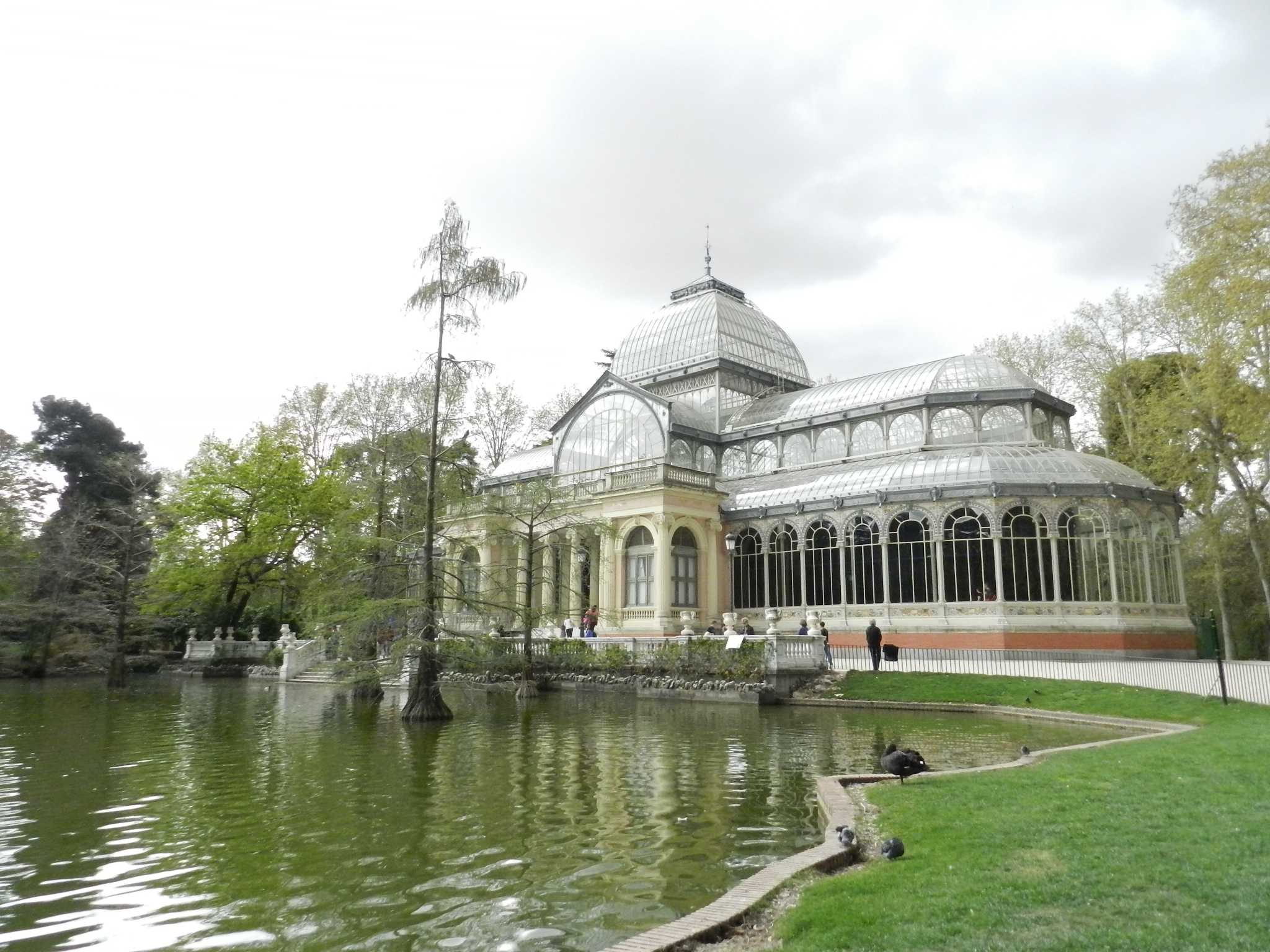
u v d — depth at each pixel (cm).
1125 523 3962
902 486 4250
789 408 5484
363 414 5612
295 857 1147
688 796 1523
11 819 1382
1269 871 846
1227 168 3431
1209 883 818
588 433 5566
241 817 1388
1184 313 3847
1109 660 3628
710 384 5869
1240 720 2223
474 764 1877
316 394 6294
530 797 1520
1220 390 3491
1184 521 5406
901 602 4100
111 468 6141
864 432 5009
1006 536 3925
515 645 3903
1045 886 830
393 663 2791
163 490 6494
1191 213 3888
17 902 978
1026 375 5044
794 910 821
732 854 1146
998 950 675
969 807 1229
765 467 5409
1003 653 3744
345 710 3178
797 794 1536
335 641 3284
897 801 1307
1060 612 3812
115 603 5441
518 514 3750
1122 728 2420
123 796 1559
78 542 5506
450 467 3466
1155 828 1047
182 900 980
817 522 4459
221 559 5453
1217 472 4362
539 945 834
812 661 3481
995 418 4666
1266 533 4409
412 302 2914
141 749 2148
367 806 1457
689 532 4809
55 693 4059
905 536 4131
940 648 3919
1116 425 5369
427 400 3753
